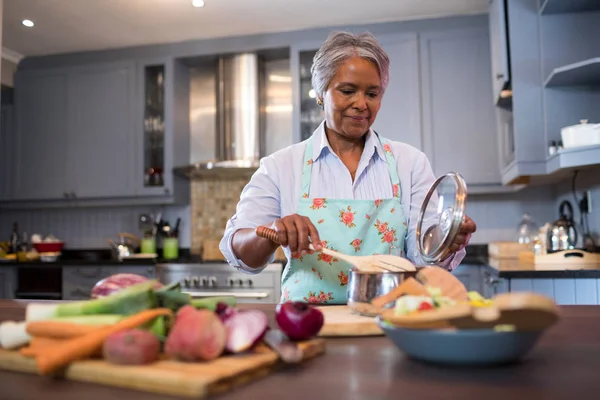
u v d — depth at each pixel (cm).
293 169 144
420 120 337
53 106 392
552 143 247
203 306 80
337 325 94
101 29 353
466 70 336
